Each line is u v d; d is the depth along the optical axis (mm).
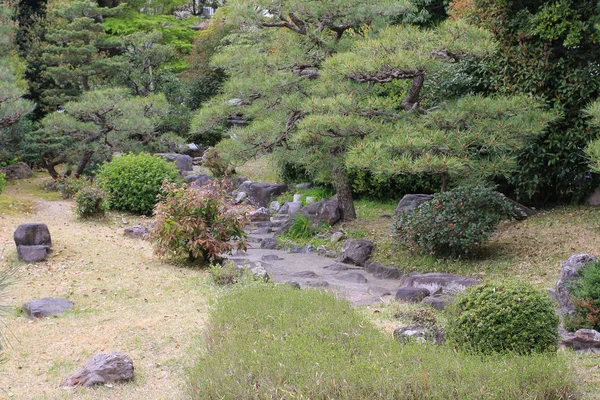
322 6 12109
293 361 4367
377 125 10031
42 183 20953
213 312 6094
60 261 10203
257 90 12133
